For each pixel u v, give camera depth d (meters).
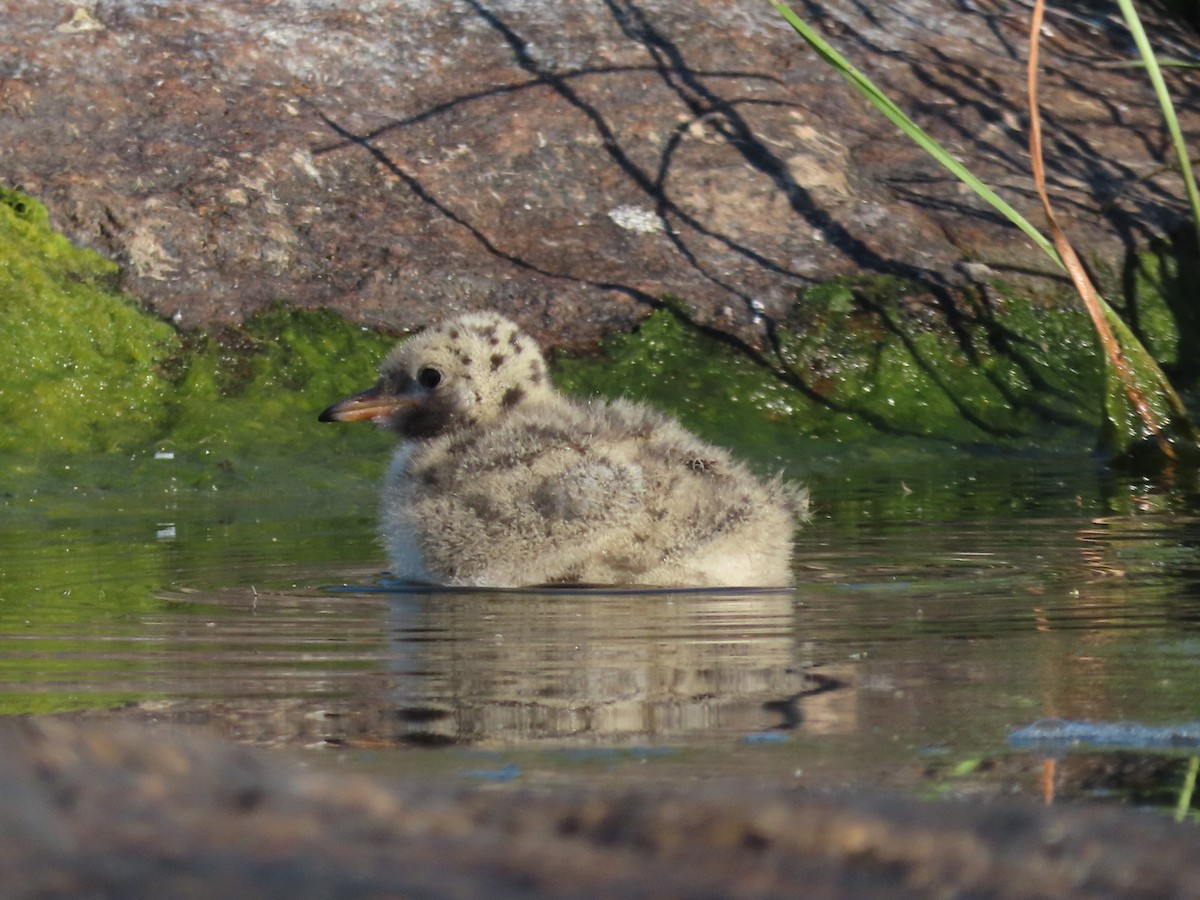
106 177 17.11
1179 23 23.94
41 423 15.31
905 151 19.92
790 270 18.06
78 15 18.70
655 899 3.28
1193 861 3.66
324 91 18.75
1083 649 8.00
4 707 6.87
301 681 7.38
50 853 3.20
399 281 17.05
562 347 16.86
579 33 20.03
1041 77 21.45
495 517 10.42
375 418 11.80
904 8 22.25
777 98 19.89
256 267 16.92
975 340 17.94
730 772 5.68
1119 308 18.70
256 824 3.48
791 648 8.11
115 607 9.49
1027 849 3.65
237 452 15.21
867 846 3.62
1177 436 16.23
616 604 9.59
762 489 10.66
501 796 3.84
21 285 16.09
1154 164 20.34
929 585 10.04
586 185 18.47
